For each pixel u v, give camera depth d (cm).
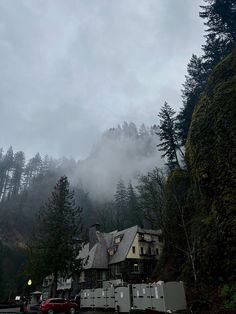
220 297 2062
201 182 2755
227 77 3164
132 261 4984
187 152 3366
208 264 2416
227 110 2700
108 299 3088
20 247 10231
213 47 4247
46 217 4209
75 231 4147
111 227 8019
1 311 3681
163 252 3972
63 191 4412
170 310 2189
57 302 3178
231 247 2217
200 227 2712
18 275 7331
